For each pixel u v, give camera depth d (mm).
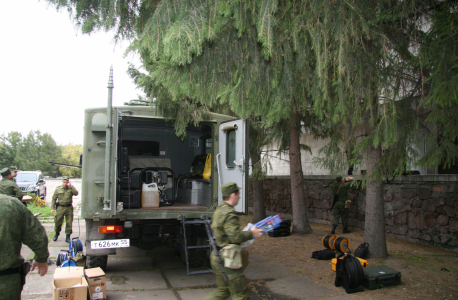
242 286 3236
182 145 7977
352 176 9227
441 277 5426
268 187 13695
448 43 3734
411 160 4887
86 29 3912
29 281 5207
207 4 3363
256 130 9492
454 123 3783
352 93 4090
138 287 5055
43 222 11977
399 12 4793
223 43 3787
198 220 5535
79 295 3945
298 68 3908
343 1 3613
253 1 3455
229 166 5898
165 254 7355
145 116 5844
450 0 4301
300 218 9352
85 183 5211
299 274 5750
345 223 9312
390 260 6336
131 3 4102
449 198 7082
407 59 5398
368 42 4492
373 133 4473
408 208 8055
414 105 4754
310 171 13766
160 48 3291
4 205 2504
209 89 3941
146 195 5965
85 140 5301
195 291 4910
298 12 3865
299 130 9492
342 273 4973
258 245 8062
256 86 3973
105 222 5371
